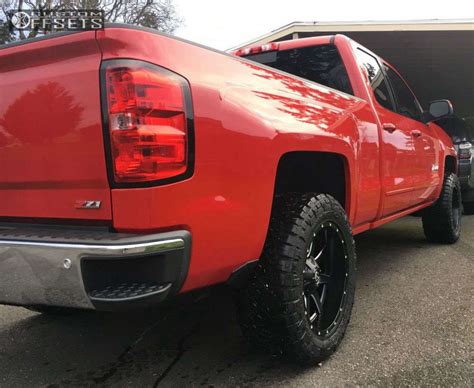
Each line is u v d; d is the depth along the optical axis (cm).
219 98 203
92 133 184
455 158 571
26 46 196
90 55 185
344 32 1165
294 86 266
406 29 1160
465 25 1170
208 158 195
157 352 283
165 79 185
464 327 303
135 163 179
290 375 246
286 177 288
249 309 234
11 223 214
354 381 239
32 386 247
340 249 272
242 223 210
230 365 261
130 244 175
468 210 798
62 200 197
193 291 207
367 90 362
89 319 344
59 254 181
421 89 1911
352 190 295
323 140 258
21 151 203
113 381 249
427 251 516
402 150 389
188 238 189
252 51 417
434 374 245
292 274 227
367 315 329
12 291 196
